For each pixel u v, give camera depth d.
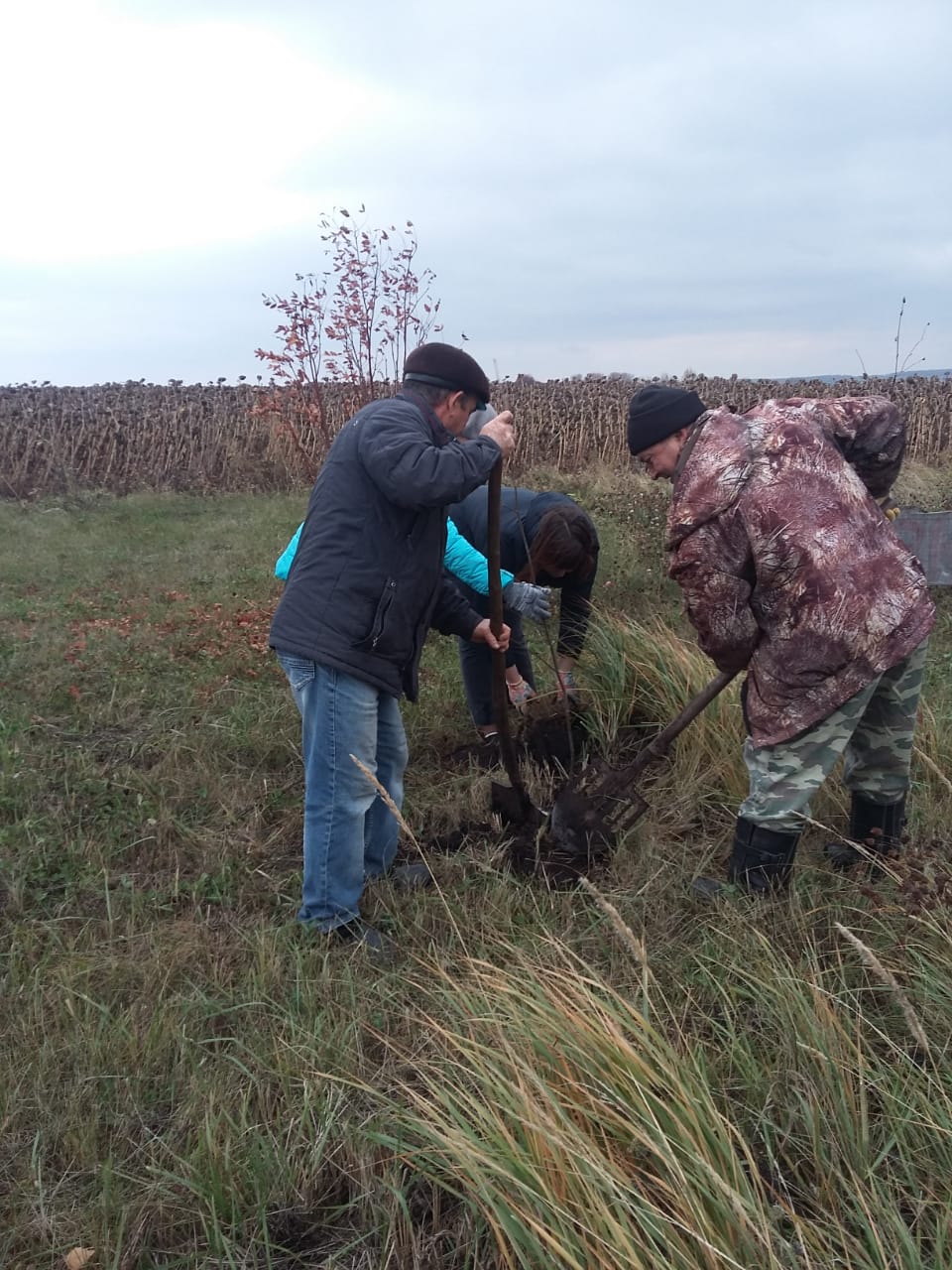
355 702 2.69
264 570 7.70
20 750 4.11
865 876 2.90
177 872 3.14
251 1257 1.86
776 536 2.51
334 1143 2.07
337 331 7.05
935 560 6.45
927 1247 1.73
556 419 14.23
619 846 3.19
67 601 6.73
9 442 13.84
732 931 2.66
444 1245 1.88
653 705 4.16
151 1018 2.45
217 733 4.31
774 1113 2.06
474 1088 2.06
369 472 2.52
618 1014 2.02
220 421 14.34
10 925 2.91
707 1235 1.59
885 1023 2.27
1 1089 2.21
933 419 14.09
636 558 6.78
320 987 2.55
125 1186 2.00
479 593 3.62
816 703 2.61
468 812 3.65
